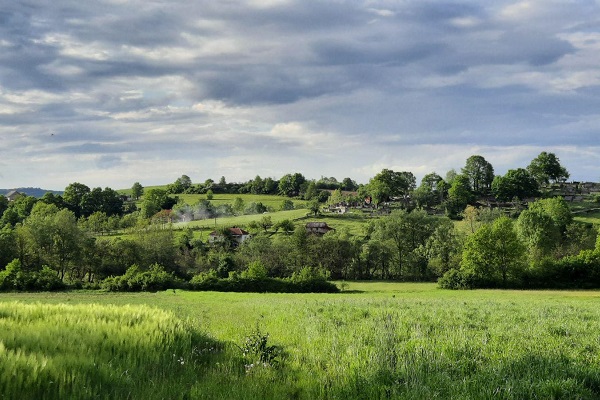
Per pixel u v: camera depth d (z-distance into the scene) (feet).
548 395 26.21
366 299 135.95
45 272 237.45
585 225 418.51
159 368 28.99
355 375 29.04
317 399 24.80
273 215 596.29
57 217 320.50
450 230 367.86
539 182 645.10
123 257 319.88
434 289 242.78
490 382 27.99
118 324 39.14
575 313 80.33
